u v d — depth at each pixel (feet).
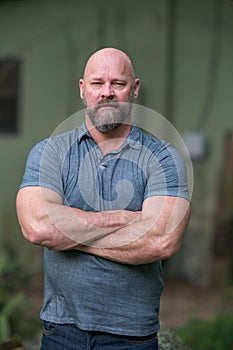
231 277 30.60
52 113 32.50
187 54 31.53
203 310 26.04
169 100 31.60
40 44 32.53
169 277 31.63
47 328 9.05
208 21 31.24
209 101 31.37
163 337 12.15
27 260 31.86
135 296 8.71
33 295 26.61
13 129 33.09
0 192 33.14
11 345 13.15
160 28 31.55
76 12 32.12
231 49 31.07
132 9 31.73
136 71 31.89
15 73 32.86
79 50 32.14
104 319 8.70
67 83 32.32
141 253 8.46
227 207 30.83
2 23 32.81
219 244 30.81
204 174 31.30
